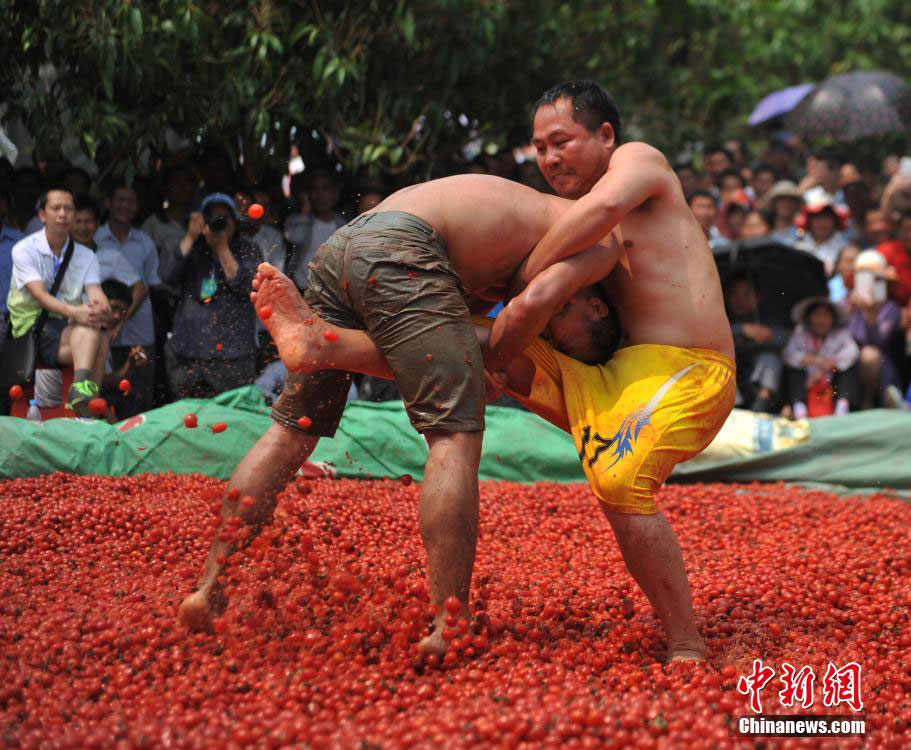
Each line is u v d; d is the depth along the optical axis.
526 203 4.20
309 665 3.74
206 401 7.60
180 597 4.61
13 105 8.74
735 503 7.12
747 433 7.94
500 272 4.21
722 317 4.25
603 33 11.48
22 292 7.57
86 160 9.77
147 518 5.88
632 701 3.45
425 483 3.92
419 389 3.94
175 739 3.16
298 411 4.26
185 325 8.14
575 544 6.18
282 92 9.30
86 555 5.40
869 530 6.48
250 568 4.72
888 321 10.27
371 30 9.66
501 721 3.22
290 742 3.20
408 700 3.51
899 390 10.49
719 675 3.78
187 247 8.12
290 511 4.93
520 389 4.29
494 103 10.69
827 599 5.04
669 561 3.99
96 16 8.40
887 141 15.98
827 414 9.94
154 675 3.71
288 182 10.71
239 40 9.23
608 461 4.02
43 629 4.11
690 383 4.10
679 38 12.86
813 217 11.20
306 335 3.92
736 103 13.80
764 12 15.18
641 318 4.22
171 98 9.03
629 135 12.24
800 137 13.91
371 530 5.99
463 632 3.86
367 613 4.26
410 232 3.99
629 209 4.03
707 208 10.21
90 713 3.38
